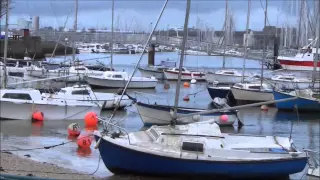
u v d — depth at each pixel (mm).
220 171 14086
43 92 31562
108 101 31578
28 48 71375
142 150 14125
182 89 52375
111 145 14469
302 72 62312
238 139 15453
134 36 105750
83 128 25469
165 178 14500
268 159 14227
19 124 25906
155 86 50906
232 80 54812
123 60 90000
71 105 27891
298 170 14594
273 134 26359
